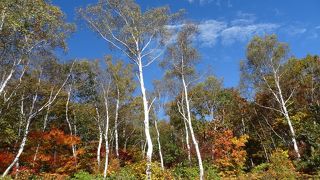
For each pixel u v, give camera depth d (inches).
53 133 1363.2
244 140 1521.9
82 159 1466.5
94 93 1446.9
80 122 1651.1
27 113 1395.2
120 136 2100.1
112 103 1518.2
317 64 1551.4
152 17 976.9
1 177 857.5
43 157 1311.5
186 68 1205.7
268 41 1417.3
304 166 1043.3
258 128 1754.4
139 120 1727.4
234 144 1542.8
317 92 1540.4
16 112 1328.7
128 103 1557.6
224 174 1326.3
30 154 1306.6
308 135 1174.3
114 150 1872.5
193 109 1791.3
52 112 1621.6
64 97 1521.9
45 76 1236.5
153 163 941.8
